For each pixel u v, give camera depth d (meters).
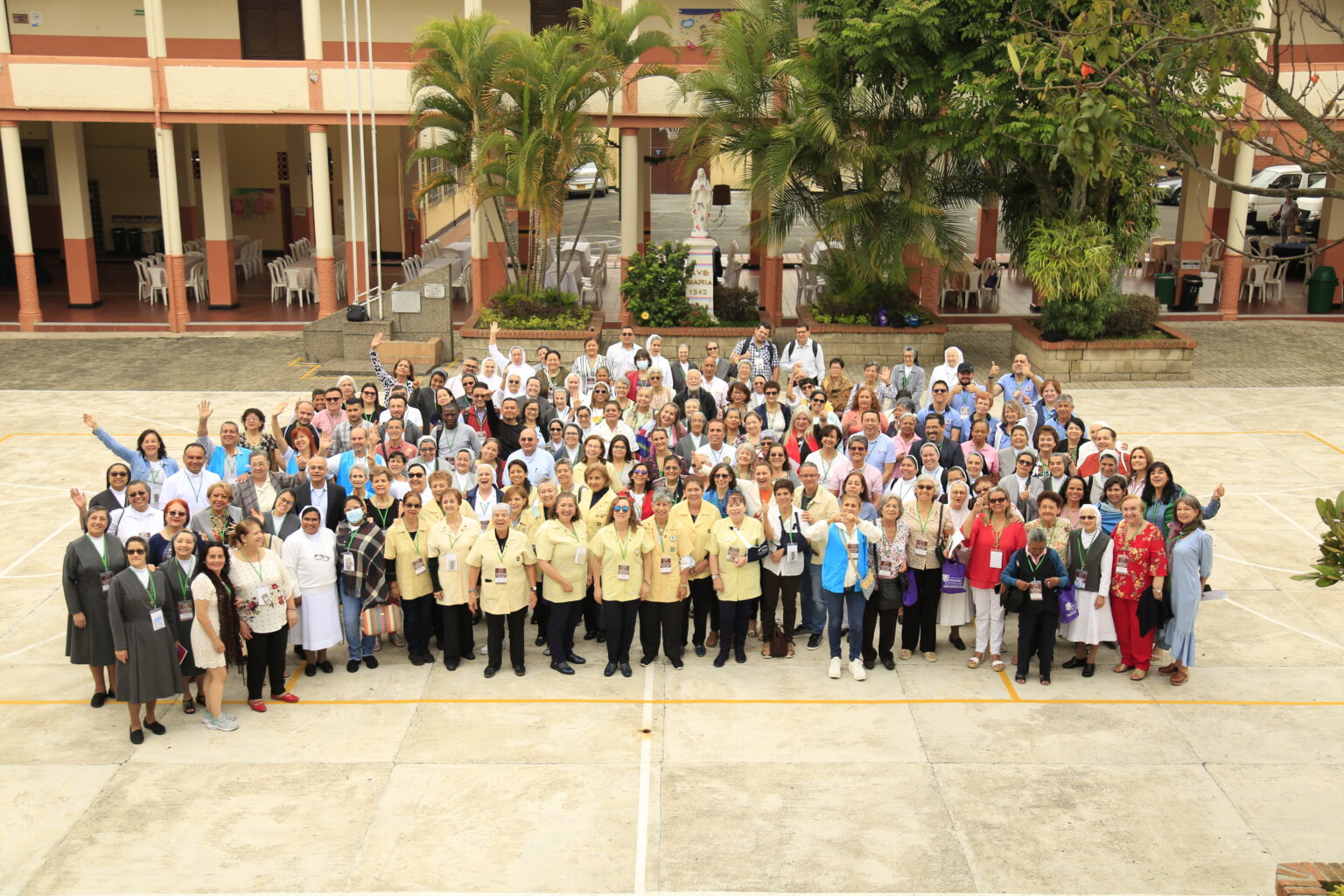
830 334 23.50
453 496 11.02
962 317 26.88
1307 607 12.71
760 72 22.84
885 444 12.70
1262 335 25.38
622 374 17.11
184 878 8.31
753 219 26.52
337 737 10.16
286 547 10.80
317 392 13.91
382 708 10.65
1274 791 9.34
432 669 11.41
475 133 23.36
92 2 27.77
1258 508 15.53
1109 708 10.63
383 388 19.36
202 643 10.02
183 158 32.97
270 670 10.69
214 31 27.84
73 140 26.88
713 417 14.40
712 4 27.41
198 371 22.86
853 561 10.82
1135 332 22.67
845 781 9.48
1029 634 10.94
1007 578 10.85
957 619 11.38
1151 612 10.95
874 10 21.59
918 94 22.23
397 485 11.85
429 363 23.41
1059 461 11.59
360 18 27.95
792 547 11.25
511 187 23.25
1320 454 17.72
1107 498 11.35
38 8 27.81
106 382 22.00
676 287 23.73
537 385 14.02
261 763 9.75
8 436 18.75
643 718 10.46
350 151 25.02
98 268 33.34
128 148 33.94
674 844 8.69
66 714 10.58
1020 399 14.34
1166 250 30.22
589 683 11.11
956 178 23.42
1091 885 8.23
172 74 24.92
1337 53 25.64
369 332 23.53
